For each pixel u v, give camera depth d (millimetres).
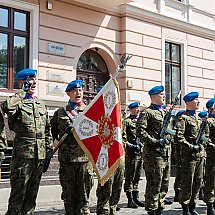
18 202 5496
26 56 11461
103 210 6336
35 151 5539
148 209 6707
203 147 7508
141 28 14031
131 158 8969
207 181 7781
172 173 13211
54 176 11023
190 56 15766
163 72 14609
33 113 5633
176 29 15242
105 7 13172
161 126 6785
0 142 5375
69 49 12250
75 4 12453
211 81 16531
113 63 13516
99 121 5762
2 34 11062
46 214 8039
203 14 16438
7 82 11102
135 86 13648
